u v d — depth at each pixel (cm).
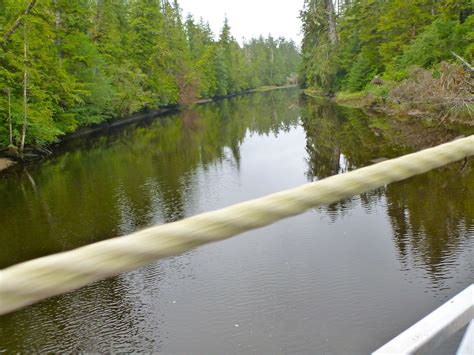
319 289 590
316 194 55
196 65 6075
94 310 604
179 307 591
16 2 1981
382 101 2916
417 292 562
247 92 8988
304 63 6056
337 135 2005
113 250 41
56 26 2698
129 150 2153
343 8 5334
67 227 989
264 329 521
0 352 528
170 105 5188
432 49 2711
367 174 62
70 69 2806
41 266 38
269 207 51
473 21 2481
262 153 1795
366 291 574
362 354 462
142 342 525
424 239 709
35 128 2052
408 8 3228
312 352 473
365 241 728
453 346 381
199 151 1983
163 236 44
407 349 103
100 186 1379
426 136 1669
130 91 3641
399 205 875
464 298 118
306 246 732
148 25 4653
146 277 685
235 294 604
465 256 637
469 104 1895
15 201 1252
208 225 47
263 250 733
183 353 497
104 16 3931
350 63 4334
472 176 989
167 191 1265
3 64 1978
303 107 3872
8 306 35
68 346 531
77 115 2806
